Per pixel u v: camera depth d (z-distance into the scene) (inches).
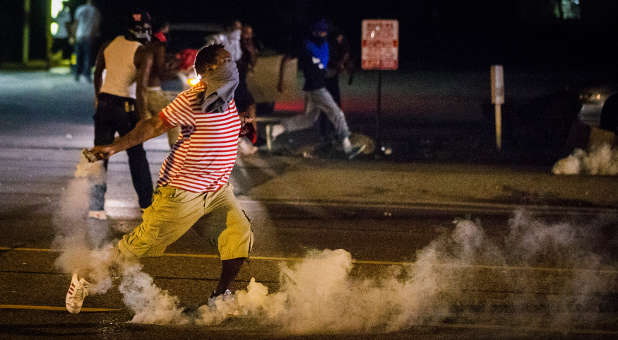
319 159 1090.7
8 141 1177.4
